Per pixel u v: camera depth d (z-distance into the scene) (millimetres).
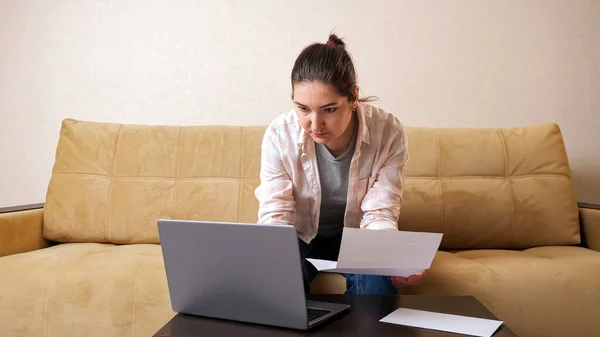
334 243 1941
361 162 1741
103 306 1835
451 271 1882
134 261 1979
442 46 2799
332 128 1463
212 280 1313
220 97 2857
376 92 2812
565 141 2797
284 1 2828
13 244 2248
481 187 2355
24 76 2910
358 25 2809
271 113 2848
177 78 2867
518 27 2785
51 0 2895
